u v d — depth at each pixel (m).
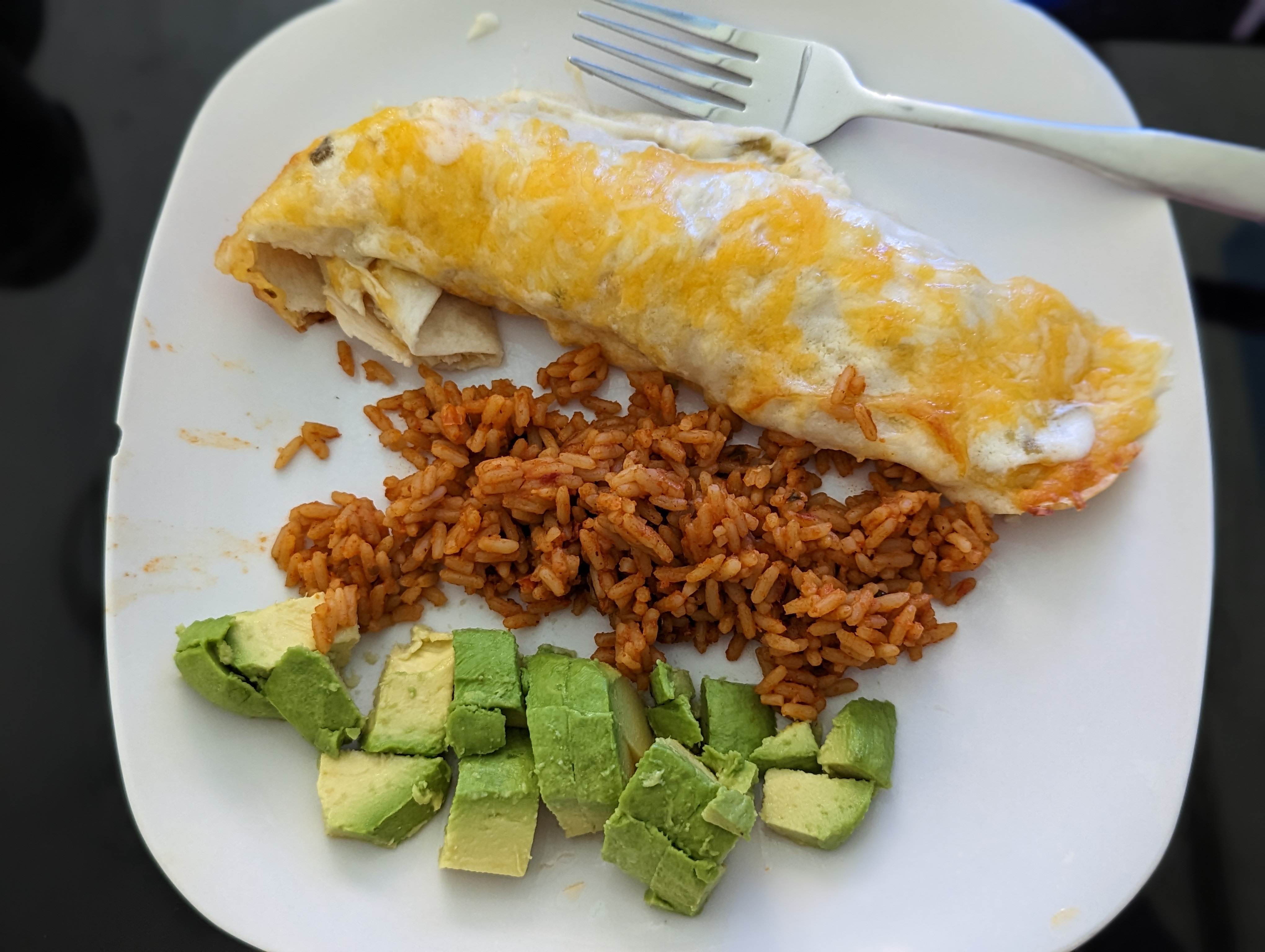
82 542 0.28
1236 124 0.28
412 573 0.25
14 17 0.30
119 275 0.29
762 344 0.22
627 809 0.21
